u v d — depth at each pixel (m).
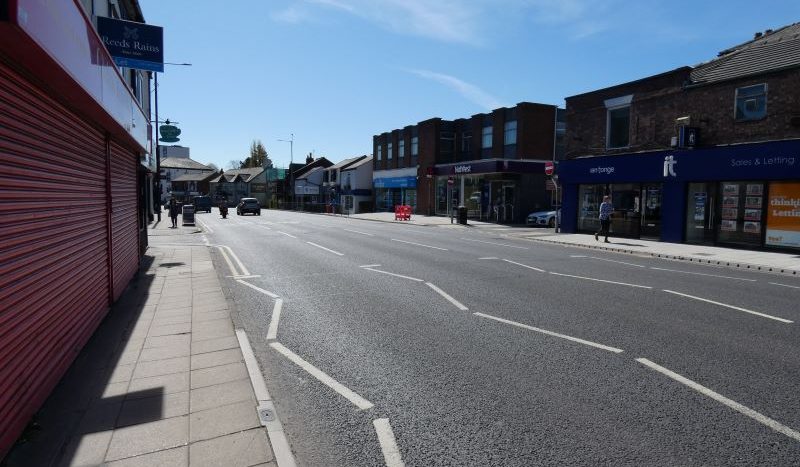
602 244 17.50
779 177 14.66
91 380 4.56
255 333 6.27
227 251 15.45
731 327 6.45
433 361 5.19
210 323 6.58
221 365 4.95
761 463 3.23
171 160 101.44
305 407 4.12
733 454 3.34
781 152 14.55
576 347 5.61
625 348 5.57
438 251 15.45
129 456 3.22
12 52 3.38
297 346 5.73
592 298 8.26
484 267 11.88
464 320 6.84
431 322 6.74
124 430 3.58
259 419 3.75
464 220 30.19
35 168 4.20
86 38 4.64
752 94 15.56
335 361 5.22
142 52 11.91
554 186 22.69
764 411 3.98
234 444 3.38
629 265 12.52
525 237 20.72
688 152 17.25
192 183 93.19
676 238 17.95
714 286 9.48
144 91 22.12
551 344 5.73
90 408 3.96
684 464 3.22
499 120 34.16
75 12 4.21
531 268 11.74
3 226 3.45
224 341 5.77
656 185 18.97
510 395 4.32
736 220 16.27
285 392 4.43
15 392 3.50
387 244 17.75
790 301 8.12
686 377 4.70
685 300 8.12
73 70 4.15
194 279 10.08
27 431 3.59
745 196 15.97
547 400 4.21
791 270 11.39
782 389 4.41
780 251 15.02
